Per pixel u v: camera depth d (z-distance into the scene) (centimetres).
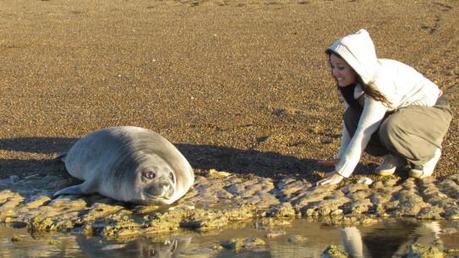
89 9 2133
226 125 942
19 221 664
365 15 1972
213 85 1195
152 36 1706
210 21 1922
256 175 766
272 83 1198
